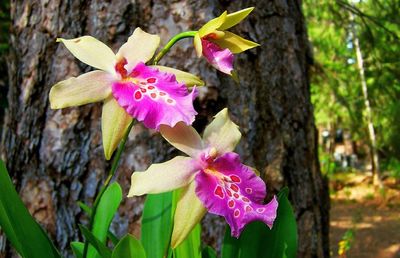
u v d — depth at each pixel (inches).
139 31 10.1
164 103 9.0
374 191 86.4
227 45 9.6
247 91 16.7
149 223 11.9
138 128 15.9
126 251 8.7
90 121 16.1
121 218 15.8
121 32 16.1
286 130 17.7
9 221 9.5
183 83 9.3
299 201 17.8
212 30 9.2
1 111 42.4
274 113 17.4
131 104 9.0
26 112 16.7
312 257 18.0
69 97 9.1
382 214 73.7
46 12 16.6
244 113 16.5
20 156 16.8
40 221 16.2
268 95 17.4
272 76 17.6
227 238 10.8
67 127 16.1
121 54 9.5
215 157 9.4
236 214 9.0
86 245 10.2
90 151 16.0
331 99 63.2
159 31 16.1
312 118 19.7
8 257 16.7
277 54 18.0
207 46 9.4
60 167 16.1
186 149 9.6
